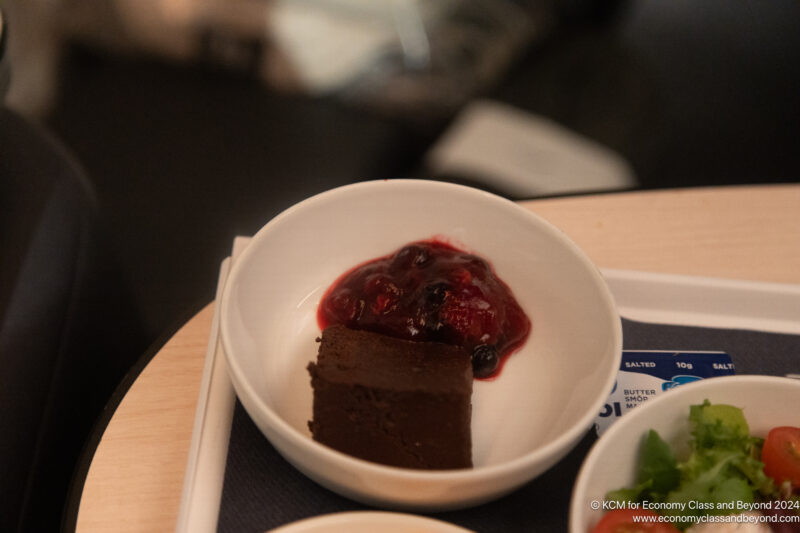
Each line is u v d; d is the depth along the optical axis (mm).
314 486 362
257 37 810
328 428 352
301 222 393
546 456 333
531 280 402
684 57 910
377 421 350
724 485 341
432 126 770
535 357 393
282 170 746
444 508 348
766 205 465
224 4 806
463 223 408
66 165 494
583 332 382
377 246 412
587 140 727
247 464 365
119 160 751
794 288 423
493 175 695
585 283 383
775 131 829
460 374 354
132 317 583
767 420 361
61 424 466
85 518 354
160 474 366
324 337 367
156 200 721
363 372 350
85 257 496
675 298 423
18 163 472
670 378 398
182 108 794
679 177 756
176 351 397
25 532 436
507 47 811
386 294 389
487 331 385
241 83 824
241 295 373
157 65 834
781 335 416
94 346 510
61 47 823
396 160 753
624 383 396
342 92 803
